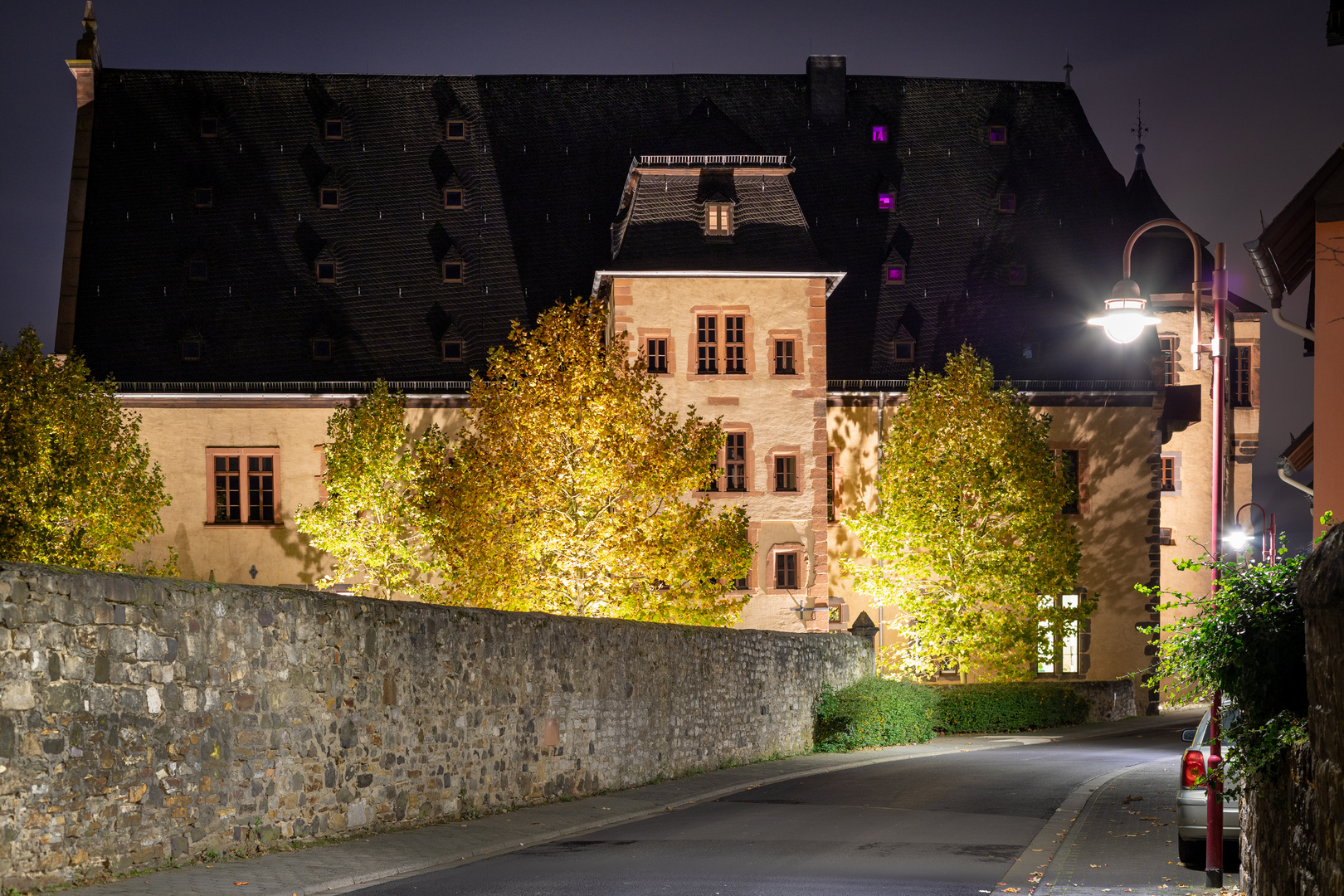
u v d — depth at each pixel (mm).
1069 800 18906
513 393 30906
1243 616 8812
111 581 11555
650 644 22422
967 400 38531
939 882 11953
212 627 12828
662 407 40125
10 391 33406
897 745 31281
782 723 28312
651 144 50656
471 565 30391
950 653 38031
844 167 50531
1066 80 53469
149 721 11922
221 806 12820
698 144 41688
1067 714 38875
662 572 30297
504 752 18016
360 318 45031
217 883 11391
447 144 49531
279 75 49562
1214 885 11430
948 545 37531
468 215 48125
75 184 45688
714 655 25031
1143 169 51406
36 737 10609
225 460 41719
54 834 10750
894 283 47875
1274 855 8570
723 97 51625
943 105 52188
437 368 44500
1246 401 49125
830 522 43688
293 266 45719
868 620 36344
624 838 15602
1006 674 38031
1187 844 12906
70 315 43844
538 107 50969
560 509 30062
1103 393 45000
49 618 10828
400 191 48031
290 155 48000
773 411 40562
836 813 17844
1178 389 45219
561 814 17719
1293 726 7914
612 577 30297
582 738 20016
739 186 41656
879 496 40000
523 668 18578
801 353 40750
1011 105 52562
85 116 47031
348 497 37719
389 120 49500
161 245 45500
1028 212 50156
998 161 51250
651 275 40406
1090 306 47875
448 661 16875
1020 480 37719
